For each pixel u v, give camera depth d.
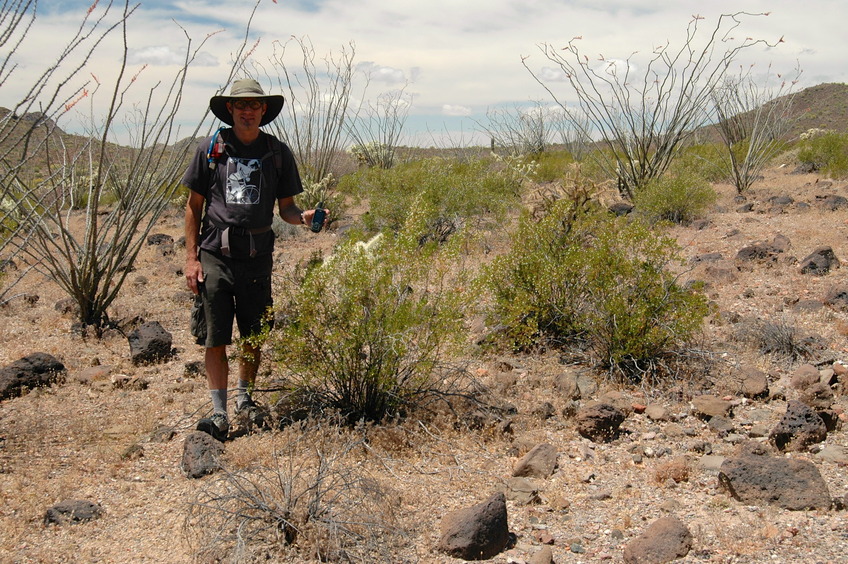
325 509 3.10
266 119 4.41
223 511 3.06
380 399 4.29
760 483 3.38
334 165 16.84
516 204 11.29
